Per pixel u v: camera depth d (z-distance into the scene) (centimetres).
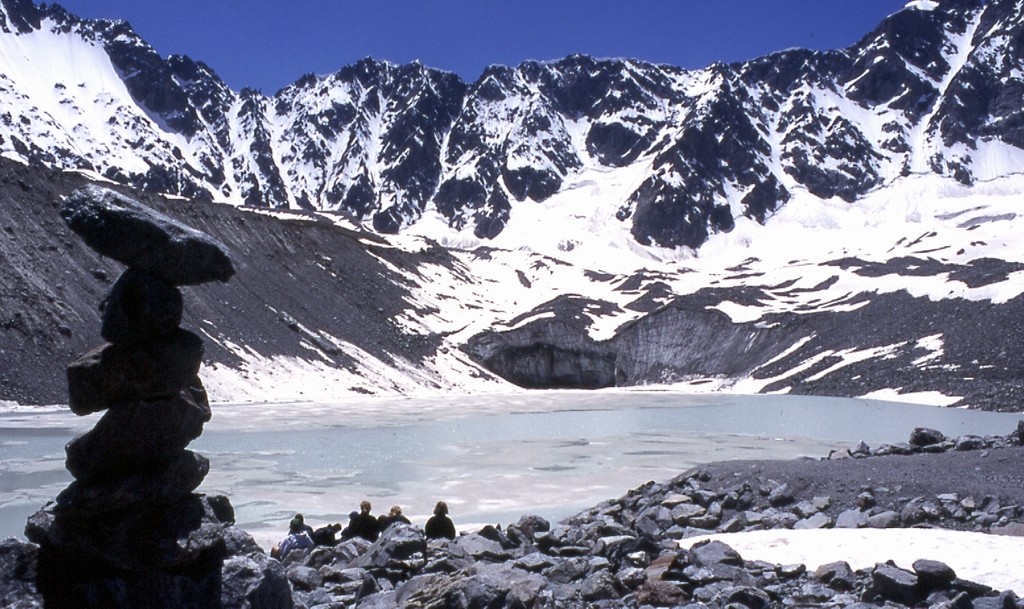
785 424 6078
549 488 3291
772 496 2288
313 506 2898
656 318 12138
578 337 11906
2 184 7688
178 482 960
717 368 11269
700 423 6200
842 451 4012
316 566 1611
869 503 2134
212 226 10269
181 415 954
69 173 8756
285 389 7881
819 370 9838
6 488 3084
